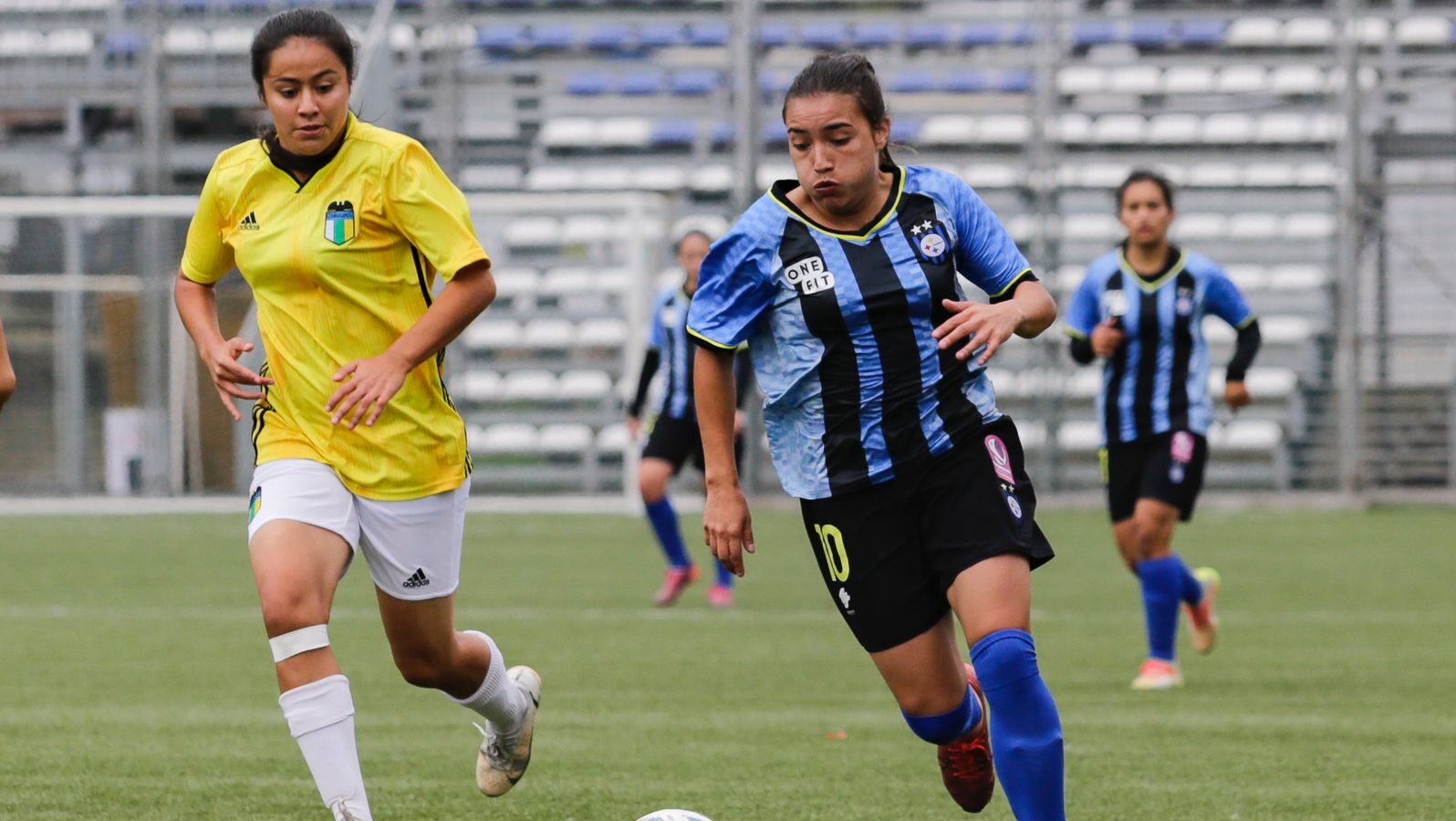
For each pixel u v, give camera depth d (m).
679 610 36.25
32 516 59.84
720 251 13.78
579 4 74.62
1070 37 73.62
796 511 62.03
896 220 13.67
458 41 71.06
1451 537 51.91
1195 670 28.06
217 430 62.38
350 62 14.27
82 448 62.41
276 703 24.53
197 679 26.92
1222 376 68.88
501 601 37.75
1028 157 69.69
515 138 74.25
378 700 24.92
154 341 62.41
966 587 13.36
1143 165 71.94
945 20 72.12
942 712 14.20
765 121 73.94
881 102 13.34
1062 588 39.75
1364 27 71.69
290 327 14.62
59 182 69.69
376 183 14.40
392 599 15.17
